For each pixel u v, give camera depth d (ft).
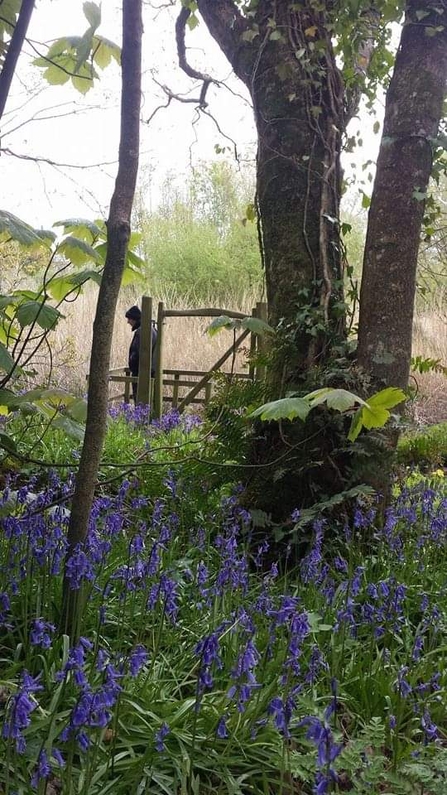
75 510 9.53
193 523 15.21
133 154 9.29
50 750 6.85
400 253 14.40
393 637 10.87
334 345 14.93
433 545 14.64
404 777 7.54
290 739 8.16
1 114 8.86
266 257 15.85
